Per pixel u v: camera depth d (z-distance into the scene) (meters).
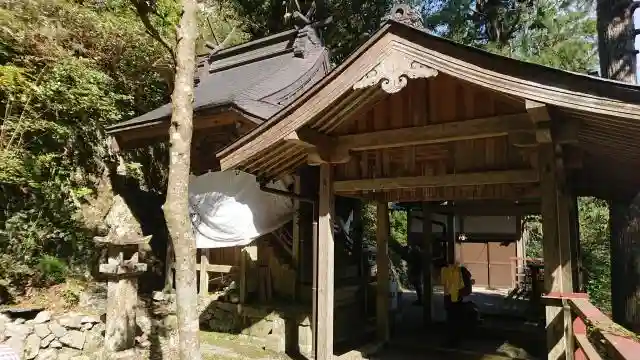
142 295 7.93
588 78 3.46
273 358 6.18
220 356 6.22
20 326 5.41
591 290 9.52
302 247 7.55
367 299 8.76
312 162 5.41
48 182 7.42
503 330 7.93
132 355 5.33
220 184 7.46
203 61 11.65
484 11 12.55
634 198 6.34
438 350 6.71
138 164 9.27
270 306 7.14
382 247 7.30
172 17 6.92
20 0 7.93
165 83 10.80
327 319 5.34
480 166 4.80
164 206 3.71
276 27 16.47
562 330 3.93
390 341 7.23
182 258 3.66
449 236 10.12
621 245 6.47
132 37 9.59
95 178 8.89
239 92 7.82
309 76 9.32
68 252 7.41
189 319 3.61
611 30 6.45
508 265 16.86
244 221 7.14
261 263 7.99
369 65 4.44
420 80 5.03
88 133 8.72
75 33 8.98
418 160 5.22
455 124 4.64
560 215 4.40
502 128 4.36
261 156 5.42
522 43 10.89
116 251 5.32
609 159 5.32
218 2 15.67
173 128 3.80
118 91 9.84
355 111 5.12
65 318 5.79
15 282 6.37
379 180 5.30
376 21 15.08
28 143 7.45
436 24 12.61
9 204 6.86
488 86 3.91
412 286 14.70
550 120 3.89
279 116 4.98
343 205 9.26
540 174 4.20
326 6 15.09
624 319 6.30
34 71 7.64
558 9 10.88
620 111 3.38
